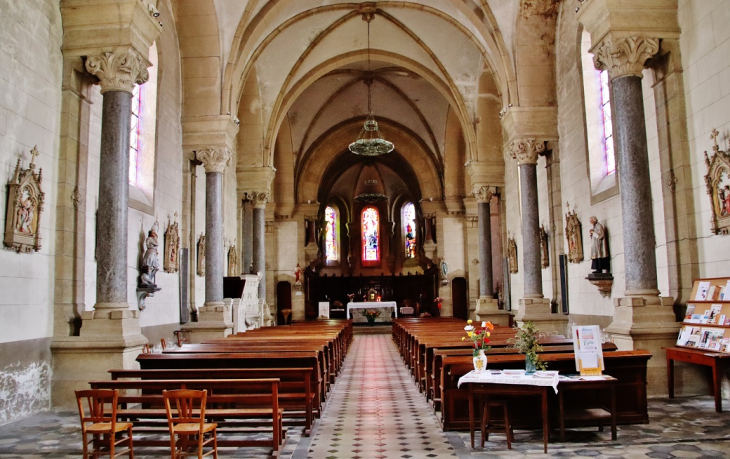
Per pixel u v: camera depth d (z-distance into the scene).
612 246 13.90
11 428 8.69
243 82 19.03
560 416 7.40
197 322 16.89
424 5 20.58
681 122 10.91
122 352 10.27
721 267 10.03
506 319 22.66
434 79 24.75
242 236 24.58
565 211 17.09
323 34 22.78
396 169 41.22
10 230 9.21
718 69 9.93
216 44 17.23
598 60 11.46
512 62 17.67
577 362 7.69
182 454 6.96
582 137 15.59
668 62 11.14
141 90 15.33
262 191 24.11
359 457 7.03
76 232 10.86
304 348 10.54
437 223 34.31
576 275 16.33
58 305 10.52
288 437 8.05
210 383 7.33
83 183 11.15
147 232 14.59
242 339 12.96
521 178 17.67
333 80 30.00
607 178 14.66
